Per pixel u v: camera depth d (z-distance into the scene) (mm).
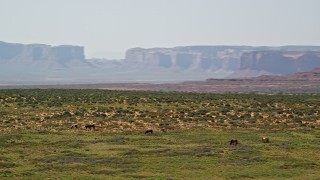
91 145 71062
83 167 55562
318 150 69375
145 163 58000
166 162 58625
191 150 66750
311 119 106750
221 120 102062
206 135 82750
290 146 71875
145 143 73562
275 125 97312
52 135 80062
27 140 74688
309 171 55031
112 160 59469
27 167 55406
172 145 72125
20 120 96500
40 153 64438
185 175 51938
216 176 51844
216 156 62938
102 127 90312
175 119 103125
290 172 54188
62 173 52438
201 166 56500
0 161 58875
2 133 80812
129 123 96125
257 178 51406
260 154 65188
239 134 84625
